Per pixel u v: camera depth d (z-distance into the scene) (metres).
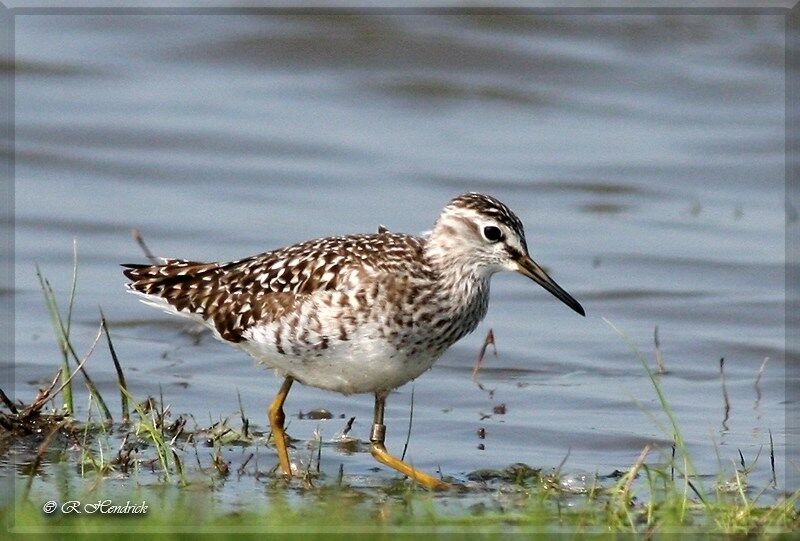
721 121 27.17
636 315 18.28
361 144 25.25
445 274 11.94
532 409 14.40
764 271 19.98
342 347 11.66
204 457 12.23
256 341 12.02
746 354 16.62
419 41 28.83
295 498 11.02
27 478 11.31
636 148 25.84
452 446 13.10
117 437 12.67
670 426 13.79
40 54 27.59
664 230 22.00
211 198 22.69
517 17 29.28
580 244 21.16
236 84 27.53
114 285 18.66
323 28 28.92
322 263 11.75
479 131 26.42
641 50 29.30
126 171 23.48
